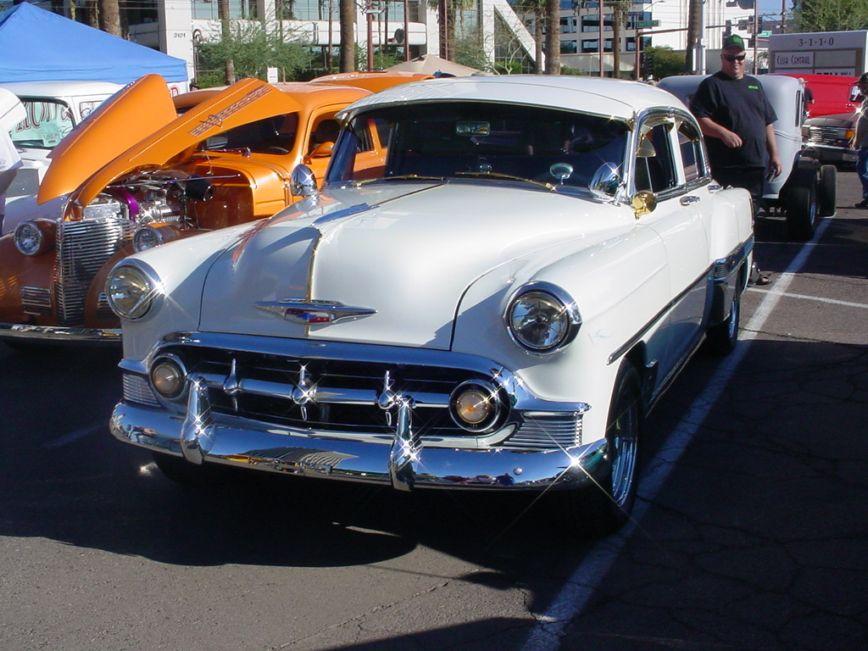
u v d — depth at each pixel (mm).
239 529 4391
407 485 3678
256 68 44594
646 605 3684
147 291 4156
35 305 6266
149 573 3975
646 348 4344
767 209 12359
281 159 7453
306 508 4605
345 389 3770
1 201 8656
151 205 6680
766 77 11219
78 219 6125
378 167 5281
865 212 13930
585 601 3719
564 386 3643
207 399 4043
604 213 4574
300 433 3869
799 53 24875
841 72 24297
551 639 3455
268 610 3674
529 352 3596
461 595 3779
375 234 4004
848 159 18969
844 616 3588
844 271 9961
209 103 6930
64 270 6098
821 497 4648
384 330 3752
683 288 4984
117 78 14703
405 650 3393
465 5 50750
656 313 4438
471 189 4758
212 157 7523
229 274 4109
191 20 47000
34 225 6258
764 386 6344
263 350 3857
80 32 14820
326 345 3781
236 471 4859
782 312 8312
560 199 4633
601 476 3777
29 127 11078
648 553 4105
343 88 8219
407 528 4379
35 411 6055
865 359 6902
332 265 3893
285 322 3889
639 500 4633
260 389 3896
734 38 8078
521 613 3639
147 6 46812
